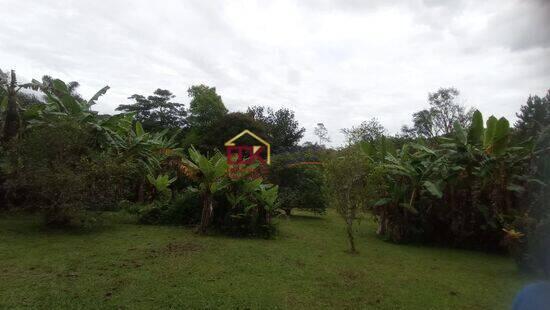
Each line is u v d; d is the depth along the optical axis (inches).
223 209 342.6
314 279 196.4
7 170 306.7
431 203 337.7
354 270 219.6
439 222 338.3
